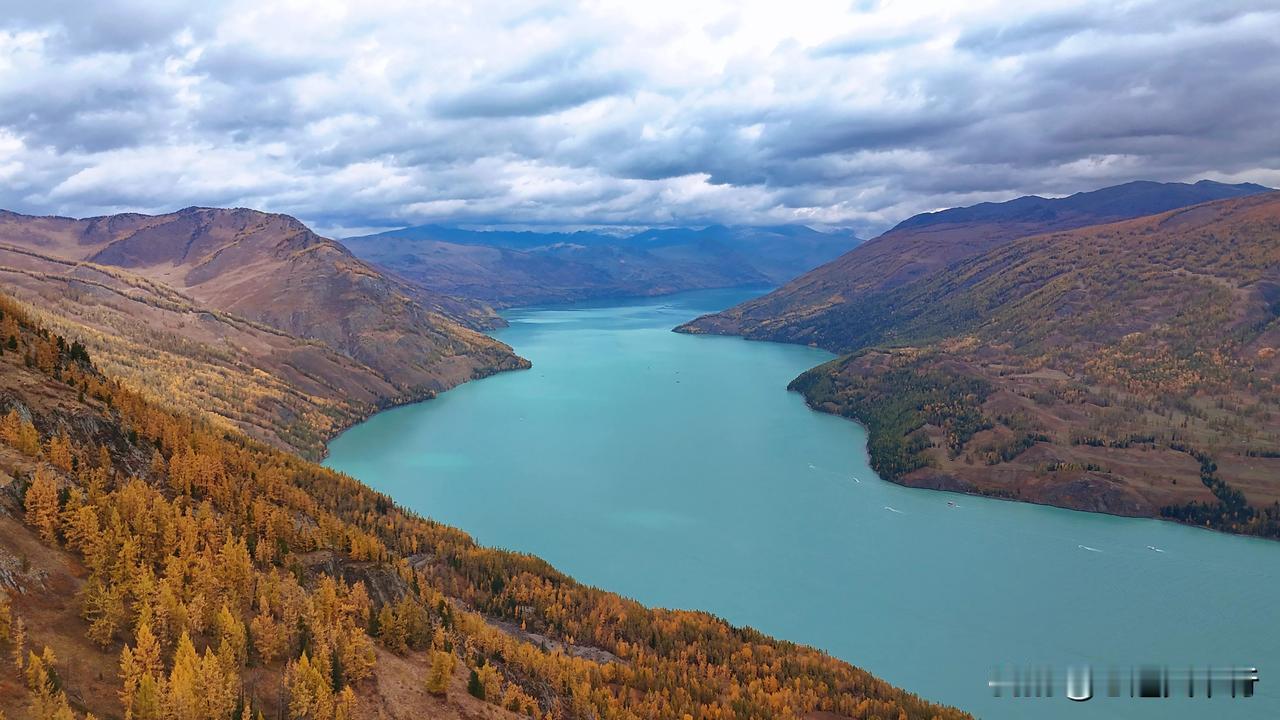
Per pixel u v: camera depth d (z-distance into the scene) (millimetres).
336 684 108500
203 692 87438
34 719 74688
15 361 150250
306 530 157625
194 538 117312
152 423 158750
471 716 120688
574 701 147250
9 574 94438
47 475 114188
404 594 148500
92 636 91812
